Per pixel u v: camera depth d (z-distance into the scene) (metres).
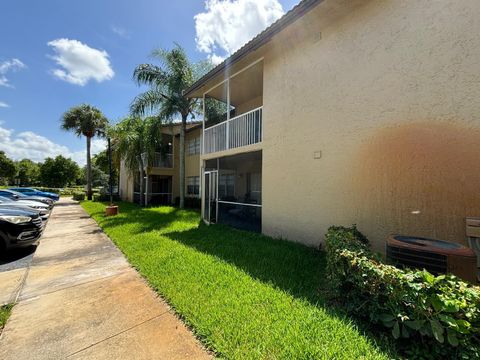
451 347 1.86
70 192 36.81
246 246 5.66
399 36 4.18
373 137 4.50
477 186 3.38
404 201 4.07
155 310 3.02
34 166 58.56
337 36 5.16
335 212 5.09
